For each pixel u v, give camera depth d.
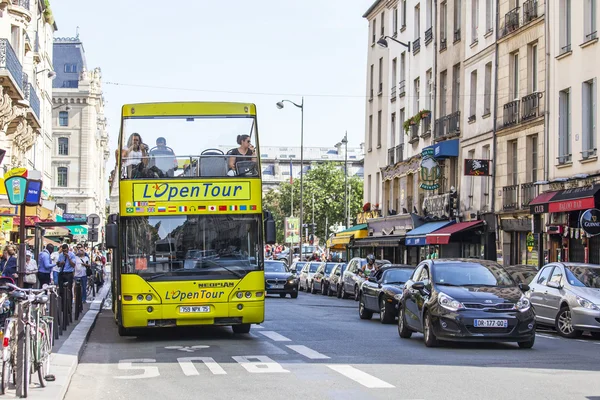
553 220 33.47
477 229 40.78
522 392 11.53
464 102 44.38
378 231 59.47
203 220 19.41
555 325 21.95
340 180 109.94
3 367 10.38
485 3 41.78
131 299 19.00
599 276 22.05
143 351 17.50
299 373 13.60
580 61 32.31
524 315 17.50
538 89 35.84
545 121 34.69
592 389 11.81
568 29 33.62
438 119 48.06
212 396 11.39
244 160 19.77
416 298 19.14
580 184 31.73
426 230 45.28
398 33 58.44
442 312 17.50
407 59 55.69
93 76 116.69
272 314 29.33
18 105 43.16
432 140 49.41
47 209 31.83
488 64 41.44
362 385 12.24
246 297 19.34
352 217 109.12
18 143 49.25
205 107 19.84
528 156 36.56
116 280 22.28
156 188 19.36
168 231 19.27
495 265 19.45
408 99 55.50
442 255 47.06
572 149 32.75
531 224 35.38
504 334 17.30
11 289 10.51
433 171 45.78
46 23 69.50
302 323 24.98
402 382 12.53
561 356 16.25
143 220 19.23
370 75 65.50
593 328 20.70
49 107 75.94
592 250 30.78
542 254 34.66
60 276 28.80
